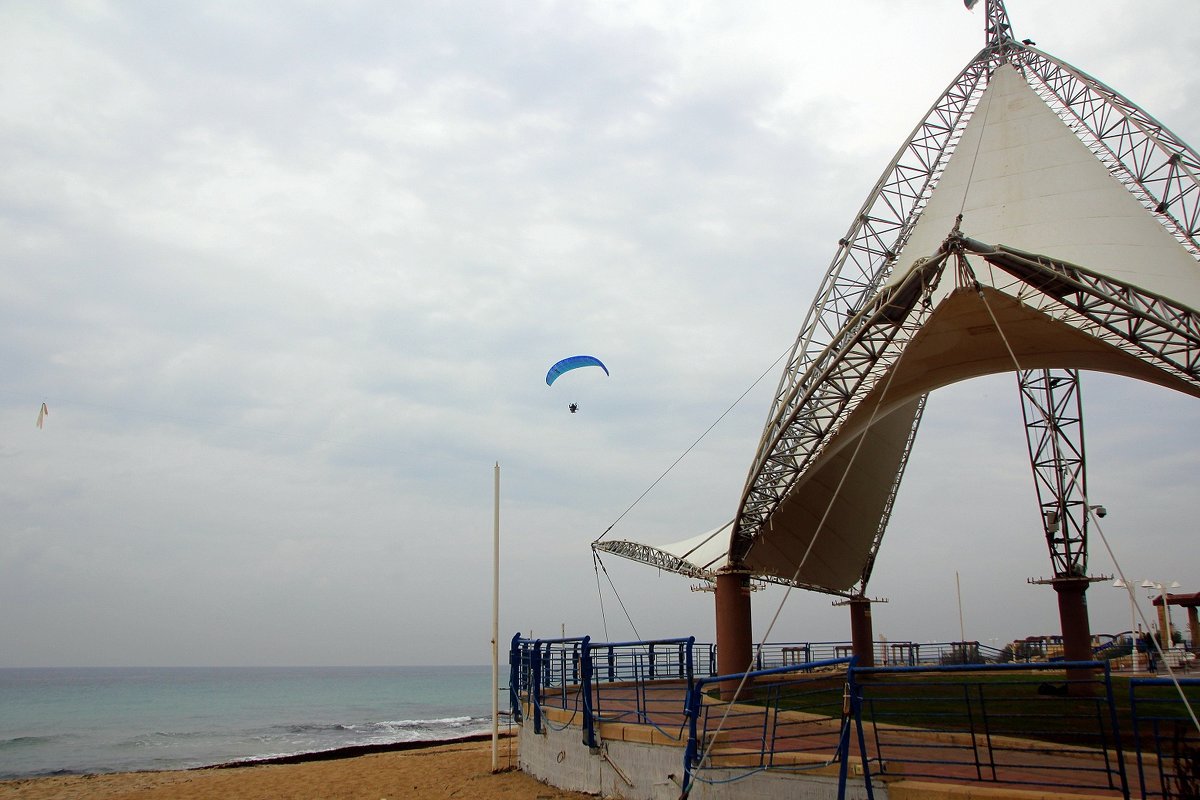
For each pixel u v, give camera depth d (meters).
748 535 35.12
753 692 32.75
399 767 30.34
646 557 44.59
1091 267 26.67
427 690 165.00
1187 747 10.03
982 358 30.06
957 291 24.06
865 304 25.42
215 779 31.83
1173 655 37.81
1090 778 12.64
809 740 16.48
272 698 129.88
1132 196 28.06
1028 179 30.03
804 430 30.44
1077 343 27.59
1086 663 10.78
